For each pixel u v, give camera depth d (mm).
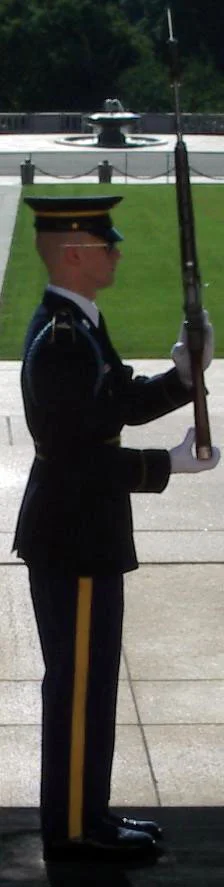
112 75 48688
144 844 3811
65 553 3570
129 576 6938
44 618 3668
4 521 7750
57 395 3438
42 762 3744
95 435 3543
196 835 4008
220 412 10312
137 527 7719
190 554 7277
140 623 6344
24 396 3588
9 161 36156
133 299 16656
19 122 45438
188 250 3461
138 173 33531
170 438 9570
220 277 18047
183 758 5102
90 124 40562
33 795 4766
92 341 3494
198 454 3557
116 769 4996
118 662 3711
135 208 26047
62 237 3547
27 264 19000
